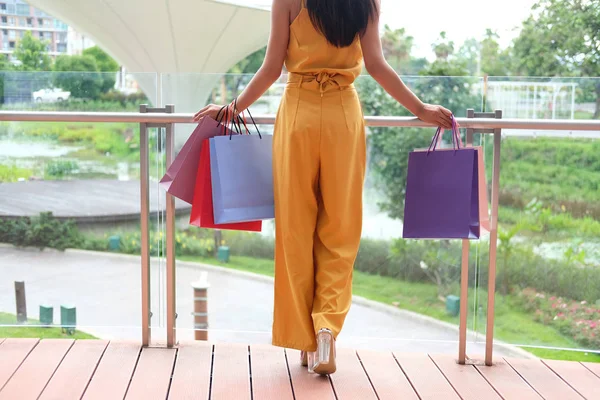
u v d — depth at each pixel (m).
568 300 2.50
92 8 9.16
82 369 2.26
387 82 2.10
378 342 2.63
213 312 2.68
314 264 2.24
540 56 18.41
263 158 2.25
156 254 2.56
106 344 2.50
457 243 2.53
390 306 2.62
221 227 2.29
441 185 2.21
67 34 22.42
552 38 18.30
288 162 2.09
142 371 2.25
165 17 9.24
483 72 19.08
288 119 2.07
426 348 2.58
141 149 2.48
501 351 2.58
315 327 2.15
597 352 2.50
